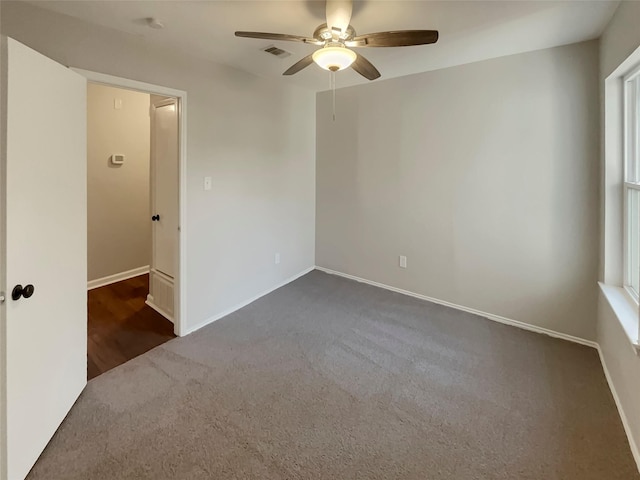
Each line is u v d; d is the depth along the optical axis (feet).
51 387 5.92
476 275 11.20
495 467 5.47
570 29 8.02
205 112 9.90
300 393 7.30
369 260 13.88
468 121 10.80
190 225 9.78
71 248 6.52
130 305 12.06
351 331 10.13
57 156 5.92
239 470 5.38
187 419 6.48
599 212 8.82
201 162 9.92
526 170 9.91
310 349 9.11
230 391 7.34
